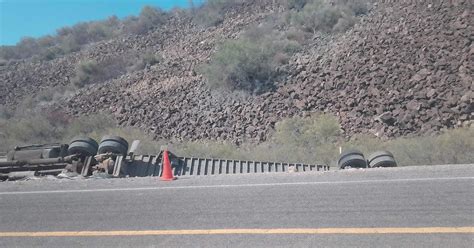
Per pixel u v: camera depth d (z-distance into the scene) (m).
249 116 32.16
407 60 30.84
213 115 33.91
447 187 9.61
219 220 8.51
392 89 28.66
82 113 41.56
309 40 41.72
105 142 15.67
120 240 7.83
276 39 43.06
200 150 25.33
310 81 33.81
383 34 35.34
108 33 68.25
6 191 11.98
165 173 12.46
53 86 53.62
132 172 15.57
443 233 7.18
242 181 11.52
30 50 70.62
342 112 28.89
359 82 30.64
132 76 47.75
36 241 8.05
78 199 10.73
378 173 11.41
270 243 7.24
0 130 34.72
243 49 37.53
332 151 23.02
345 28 41.22
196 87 38.94
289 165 17.39
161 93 40.12
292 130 27.88
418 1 37.44
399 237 7.14
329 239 7.25
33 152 15.40
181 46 53.94
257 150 25.72
